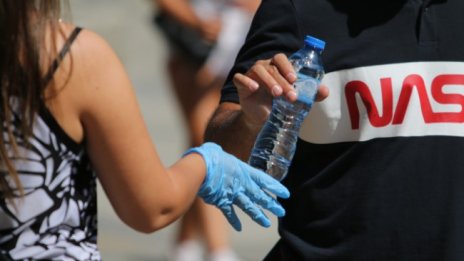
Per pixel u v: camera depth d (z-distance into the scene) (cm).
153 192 643
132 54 2655
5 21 599
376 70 746
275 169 744
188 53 1472
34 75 604
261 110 744
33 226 623
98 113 623
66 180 627
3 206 619
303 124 758
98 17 2708
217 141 788
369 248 740
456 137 743
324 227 755
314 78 730
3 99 605
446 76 747
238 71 788
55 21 612
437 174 739
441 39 752
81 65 617
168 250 1525
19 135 611
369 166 745
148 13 2703
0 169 614
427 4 754
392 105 743
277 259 788
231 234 1611
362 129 746
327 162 759
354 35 754
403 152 741
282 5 772
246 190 705
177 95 1491
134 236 1587
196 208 1420
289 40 765
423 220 737
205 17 1463
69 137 621
